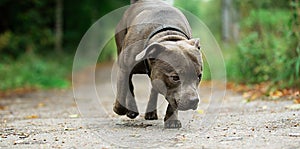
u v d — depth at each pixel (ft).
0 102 54.44
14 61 97.76
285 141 23.58
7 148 24.38
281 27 61.87
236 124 29.76
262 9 68.85
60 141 25.86
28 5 119.34
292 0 52.95
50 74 91.35
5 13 117.39
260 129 27.43
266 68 57.98
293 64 48.44
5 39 106.32
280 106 37.88
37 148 24.13
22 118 37.91
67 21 139.85
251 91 52.60
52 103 52.31
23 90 71.46
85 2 139.33
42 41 119.03
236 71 64.34
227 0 103.81
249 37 63.05
